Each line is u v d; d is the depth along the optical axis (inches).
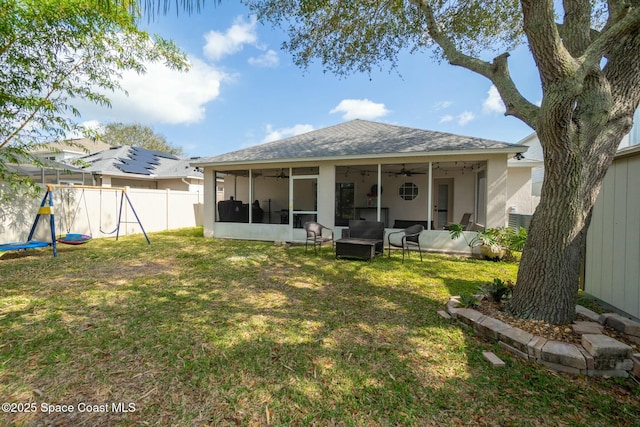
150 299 152.0
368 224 283.0
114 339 108.6
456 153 273.6
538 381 85.2
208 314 133.3
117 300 150.2
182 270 214.7
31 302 145.3
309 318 130.3
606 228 145.4
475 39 224.5
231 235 378.3
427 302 151.6
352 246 253.1
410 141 317.4
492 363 94.2
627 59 105.7
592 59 94.7
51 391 79.3
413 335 114.2
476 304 132.2
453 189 411.8
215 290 168.6
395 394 79.7
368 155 301.7
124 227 413.1
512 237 264.5
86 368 90.2
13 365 90.8
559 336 102.4
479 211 355.3
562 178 107.5
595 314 119.7
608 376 86.9
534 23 95.0
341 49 236.1
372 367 92.5
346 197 470.3
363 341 109.3
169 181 598.2
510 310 123.0
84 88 238.7
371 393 80.2
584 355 89.0
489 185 275.7
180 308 140.3
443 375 88.5
